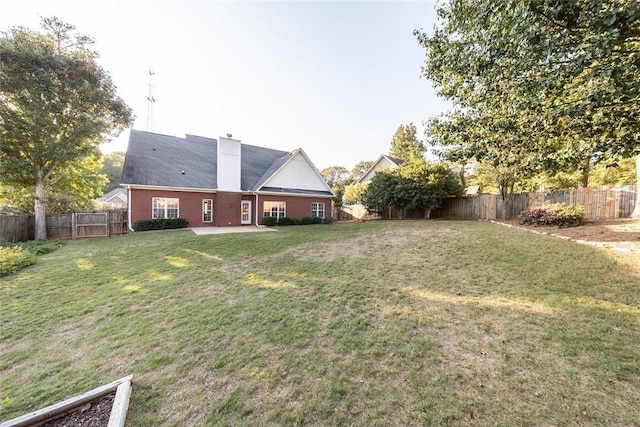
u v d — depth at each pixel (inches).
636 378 87.9
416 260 241.8
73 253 316.2
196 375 99.7
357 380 93.4
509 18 134.5
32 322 146.5
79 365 108.7
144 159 583.8
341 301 163.5
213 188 608.7
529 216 374.6
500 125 192.9
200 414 80.7
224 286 196.7
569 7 111.7
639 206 330.3
